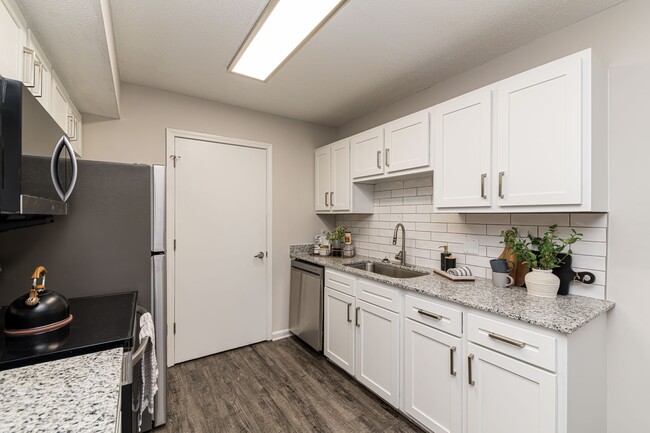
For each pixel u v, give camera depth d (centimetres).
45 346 96
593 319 139
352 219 339
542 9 159
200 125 279
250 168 308
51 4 110
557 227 174
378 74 231
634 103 148
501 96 167
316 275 283
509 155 164
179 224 270
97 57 148
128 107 248
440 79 240
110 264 160
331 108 305
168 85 253
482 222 213
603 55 159
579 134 139
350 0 153
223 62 214
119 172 162
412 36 183
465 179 186
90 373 84
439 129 203
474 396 151
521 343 132
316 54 204
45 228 145
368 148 266
